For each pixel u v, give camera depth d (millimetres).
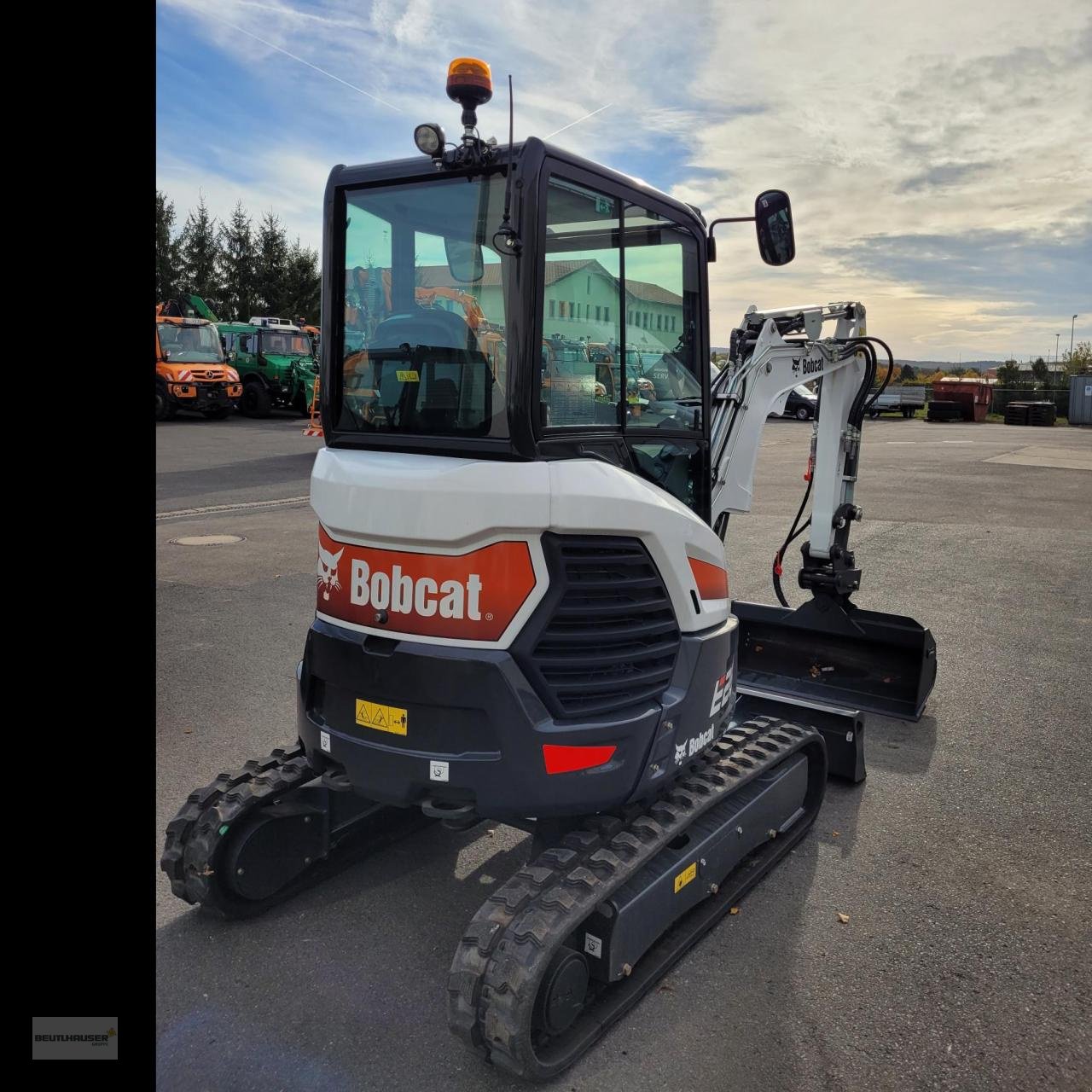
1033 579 8672
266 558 9023
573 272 2875
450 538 2627
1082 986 3004
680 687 3135
